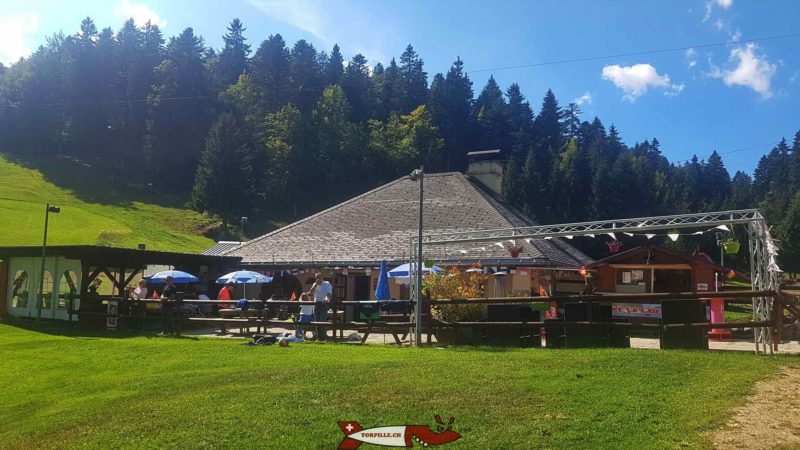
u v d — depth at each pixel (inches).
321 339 607.5
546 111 4320.9
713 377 321.7
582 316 490.0
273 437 253.1
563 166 3270.2
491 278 788.6
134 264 869.2
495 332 531.2
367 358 444.1
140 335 667.4
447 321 570.3
